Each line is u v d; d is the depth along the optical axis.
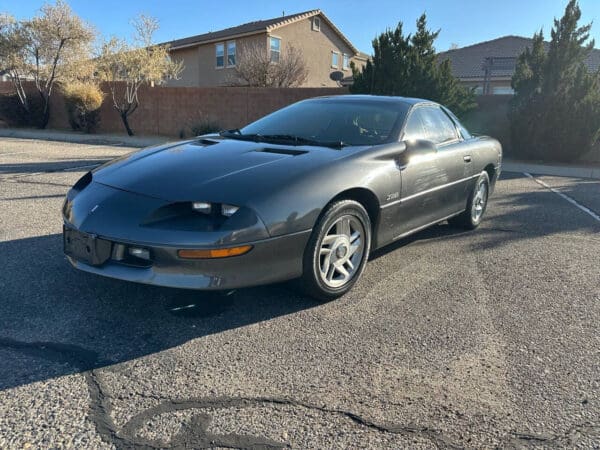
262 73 22.88
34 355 2.66
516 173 10.97
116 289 3.50
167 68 20.83
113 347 2.78
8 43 19.31
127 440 2.06
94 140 17.02
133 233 2.86
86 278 3.68
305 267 3.22
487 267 4.29
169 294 3.45
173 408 2.28
